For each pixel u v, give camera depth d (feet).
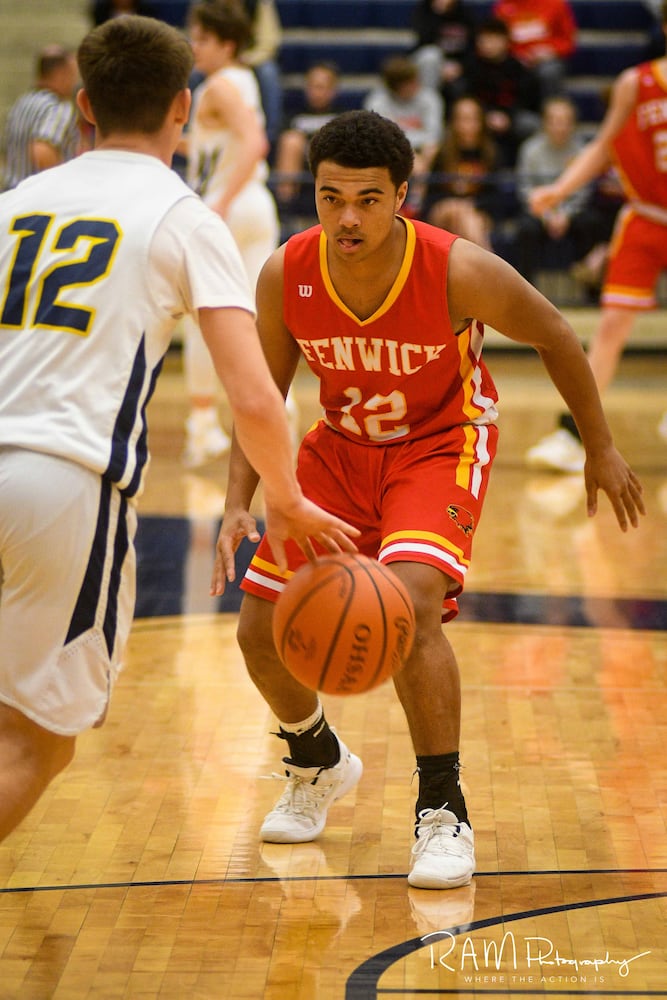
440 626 19.86
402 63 75.05
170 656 31.04
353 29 92.94
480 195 74.69
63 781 23.71
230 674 29.78
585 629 33.06
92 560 15.97
